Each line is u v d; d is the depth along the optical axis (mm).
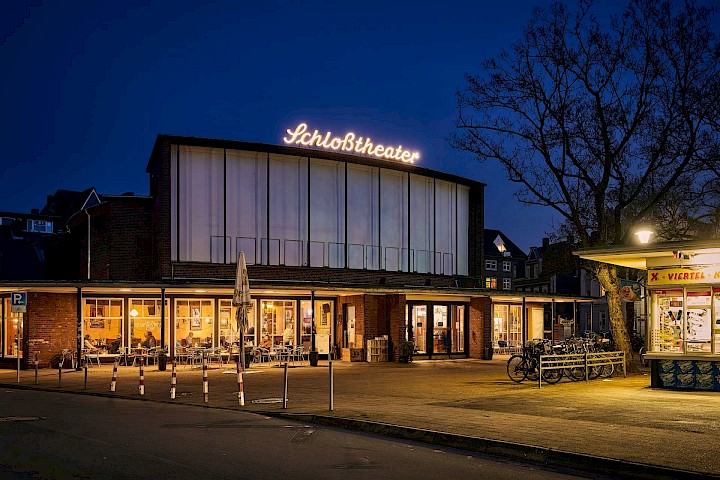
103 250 36344
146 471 9133
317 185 36188
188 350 30062
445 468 9695
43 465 9477
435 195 40969
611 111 26828
